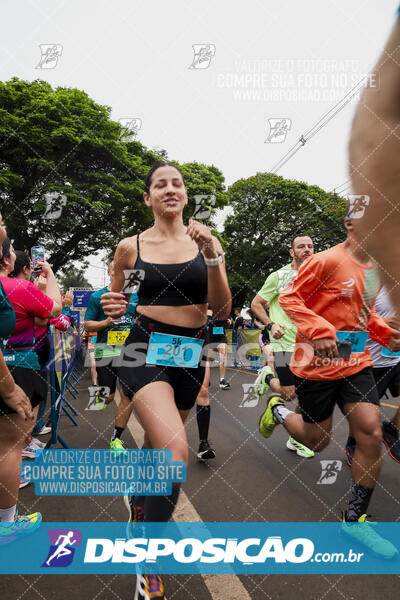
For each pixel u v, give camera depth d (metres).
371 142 0.37
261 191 18.69
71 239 12.60
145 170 12.99
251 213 18.86
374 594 1.44
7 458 1.82
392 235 0.38
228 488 2.42
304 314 1.88
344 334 1.87
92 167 12.49
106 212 12.38
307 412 2.02
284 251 17.98
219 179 16.09
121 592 1.48
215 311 1.68
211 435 3.71
